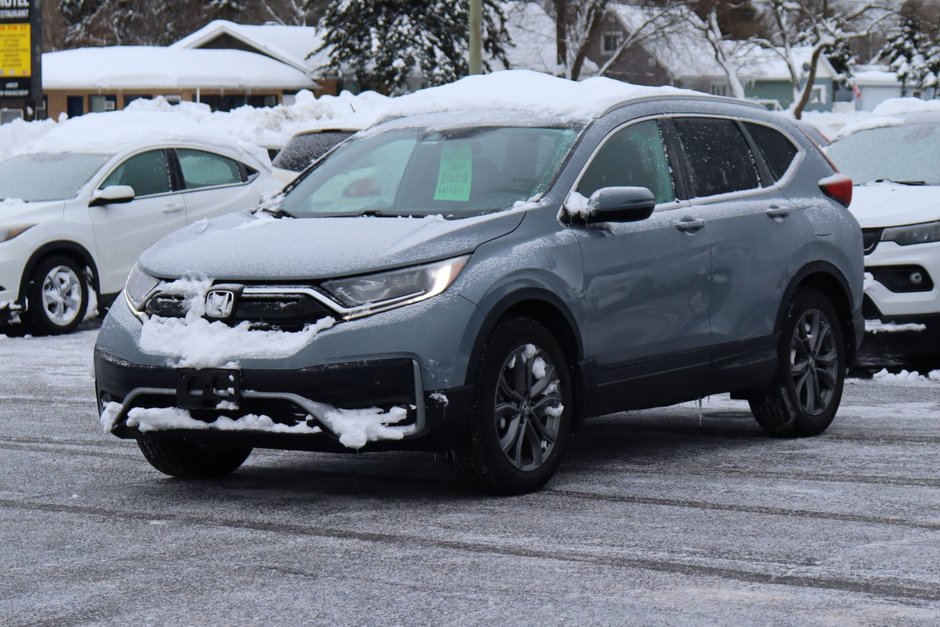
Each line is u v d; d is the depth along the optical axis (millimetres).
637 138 10953
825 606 7031
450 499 9656
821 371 12133
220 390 9188
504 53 77562
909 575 7598
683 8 79125
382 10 74938
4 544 8453
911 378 15852
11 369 17078
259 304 9266
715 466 10797
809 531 8617
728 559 7953
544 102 11023
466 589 7371
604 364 10258
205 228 10414
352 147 11398
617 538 8477
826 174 12477
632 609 6988
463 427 9320
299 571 7758
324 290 9117
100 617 6938
